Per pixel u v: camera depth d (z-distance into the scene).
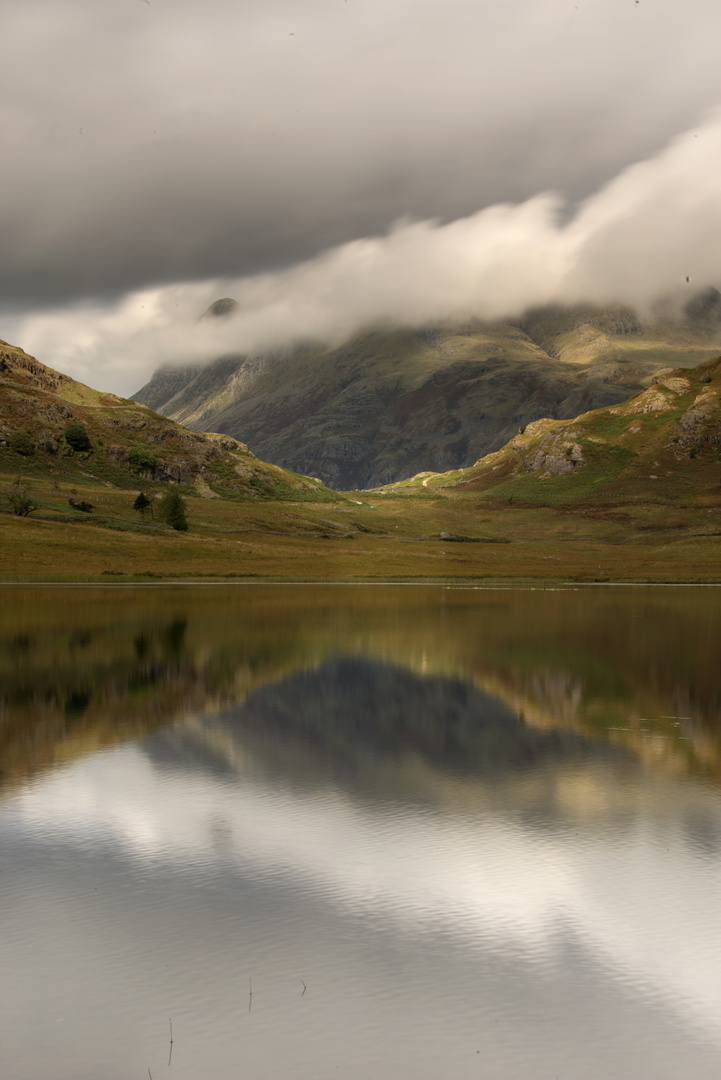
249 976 12.93
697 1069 10.80
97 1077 10.60
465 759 26.27
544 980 12.84
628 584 153.00
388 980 12.81
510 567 191.75
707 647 55.62
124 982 12.76
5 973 13.00
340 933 14.31
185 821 20.19
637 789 23.05
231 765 25.38
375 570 171.50
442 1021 11.78
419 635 62.38
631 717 32.88
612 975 13.02
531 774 24.55
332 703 35.41
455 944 14.02
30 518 185.75
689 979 12.94
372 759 26.20
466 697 36.97
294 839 18.95
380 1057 11.01
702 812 21.02
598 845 18.61
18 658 47.97
